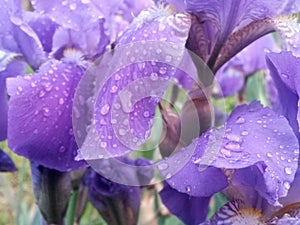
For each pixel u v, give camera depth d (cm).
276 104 25
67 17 25
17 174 59
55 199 26
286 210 24
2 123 27
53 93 24
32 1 25
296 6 24
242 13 24
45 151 24
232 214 24
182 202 26
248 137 22
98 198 27
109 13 26
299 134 23
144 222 44
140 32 23
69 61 26
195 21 24
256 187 23
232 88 39
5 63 27
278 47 38
